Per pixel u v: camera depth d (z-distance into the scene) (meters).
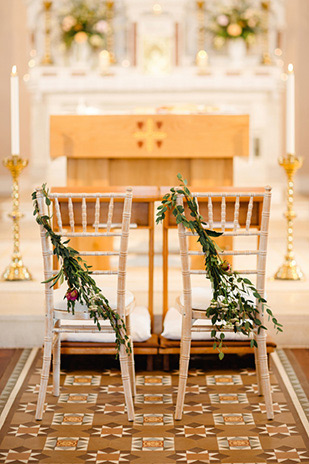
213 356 3.91
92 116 4.75
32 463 2.73
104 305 3.05
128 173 5.05
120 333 3.09
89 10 9.23
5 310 4.11
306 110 10.25
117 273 3.08
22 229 7.00
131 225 3.77
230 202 3.83
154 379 3.62
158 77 8.73
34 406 3.26
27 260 5.41
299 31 10.12
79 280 3.17
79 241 4.92
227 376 3.65
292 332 4.07
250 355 3.90
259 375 3.36
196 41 9.73
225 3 9.59
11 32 10.23
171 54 9.27
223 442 2.91
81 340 3.64
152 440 2.93
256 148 8.87
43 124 8.82
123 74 8.77
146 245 5.66
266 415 3.16
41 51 9.73
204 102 8.85
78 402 3.31
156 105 8.85
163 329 3.83
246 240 6.25
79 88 8.70
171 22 9.29
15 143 4.61
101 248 4.93
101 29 9.09
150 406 3.28
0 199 9.37
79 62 9.21
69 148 4.77
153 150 4.78
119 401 3.33
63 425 3.06
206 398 3.37
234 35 8.95
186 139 4.77
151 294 3.97
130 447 2.87
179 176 3.07
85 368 3.76
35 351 4.01
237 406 3.27
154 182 5.07
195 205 3.07
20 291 4.49
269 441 2.92
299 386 3.50
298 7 10.08
